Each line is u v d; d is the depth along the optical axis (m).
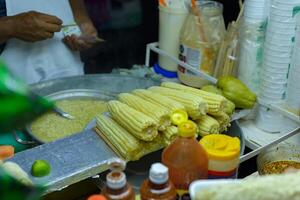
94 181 0.83
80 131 0.94
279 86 1.01
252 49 1.05
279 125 1.05
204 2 1.26
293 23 0.95
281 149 0.98
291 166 0.92
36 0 1.36
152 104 0.89
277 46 0.98
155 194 0.63
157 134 0.84
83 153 0.82
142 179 0.84
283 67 0.99
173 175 0.71
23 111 0.35
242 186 0.50
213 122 0.89
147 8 2.07
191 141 0.73
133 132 0.82
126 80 1.24
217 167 0.74
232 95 1.01
